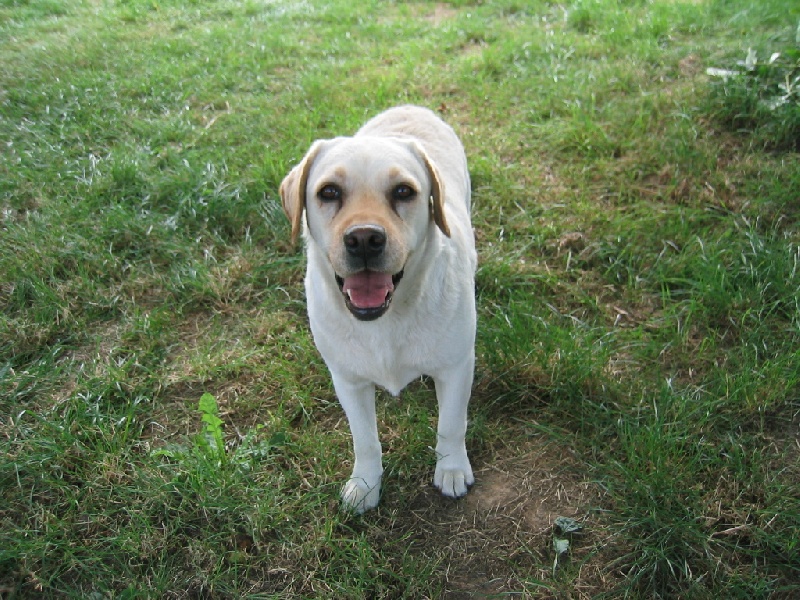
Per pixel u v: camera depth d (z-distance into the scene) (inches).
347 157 27.7
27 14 101.0
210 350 41.7
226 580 29.8
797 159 52.6
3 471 33.7
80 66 79.0
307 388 38.9
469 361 31.0
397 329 28.7
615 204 51.7
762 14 78.2
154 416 38.0
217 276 46.6
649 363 39.1
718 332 40.5
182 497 32.7
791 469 32.6
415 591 29.1
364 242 25.3
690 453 33.5
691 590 28.0
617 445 34.7
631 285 44.3
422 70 73.4
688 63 68.2
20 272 46.1
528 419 36.9
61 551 30.9
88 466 34.6
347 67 75.8
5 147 62.2
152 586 29.7
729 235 46.2
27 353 41.4
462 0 96.3
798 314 39.1
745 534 30.0
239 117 65.8
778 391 35.5
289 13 95.3
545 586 28.8
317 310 29.4
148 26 94.0
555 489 33.2
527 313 41.7
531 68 71.4
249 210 52.0
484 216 51.1
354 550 30.5
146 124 64.7
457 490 33.1
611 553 30.1
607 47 74.2
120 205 51.8
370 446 32.3
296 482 33.9
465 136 60.2
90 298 45.0
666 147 55.2
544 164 56.5
